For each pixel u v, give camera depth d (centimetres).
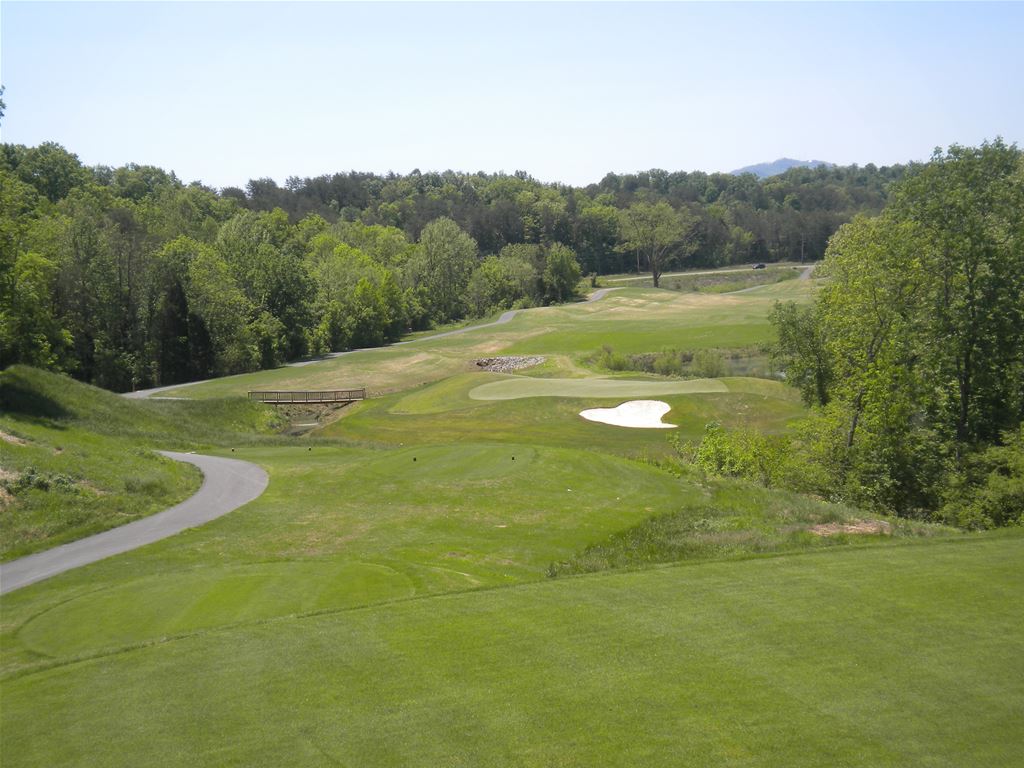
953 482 2827
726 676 938
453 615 1209
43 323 6069
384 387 6962
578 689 926
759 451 3166
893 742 779
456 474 2956
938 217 3366
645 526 2262
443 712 889
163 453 3822
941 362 3297
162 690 1002
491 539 2169
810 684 908
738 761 756
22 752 862
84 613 1589
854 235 4066
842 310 3400
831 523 2280
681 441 4031
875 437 2967
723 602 1197
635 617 1152
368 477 3052
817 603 1171
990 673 919
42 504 2466
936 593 1192
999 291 3195
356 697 941
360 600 1602
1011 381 3275
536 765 770
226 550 2169
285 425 5819
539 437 4456
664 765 757
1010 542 1489
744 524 2258
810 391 4609
